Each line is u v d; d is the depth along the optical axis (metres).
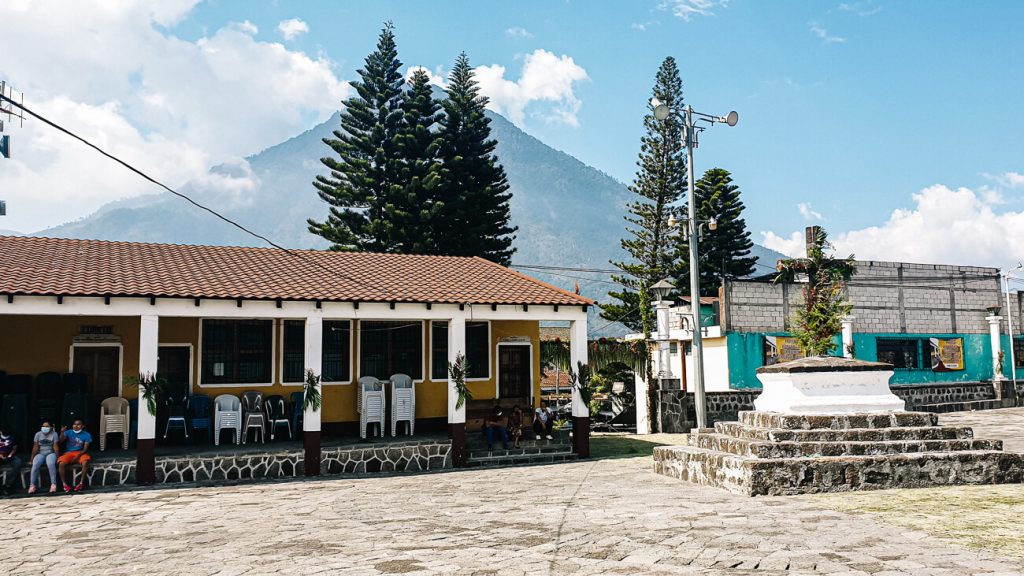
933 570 5.48
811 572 5.52
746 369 24.84
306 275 16.66
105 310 13.21
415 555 6.51
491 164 37.75
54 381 14.86
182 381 15.91
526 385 18.89
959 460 9.91
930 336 28.34
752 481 9.40
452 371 15.98
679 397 22.00
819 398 10.65
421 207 35.25
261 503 10.76
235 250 18.75
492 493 10.91
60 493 12.40
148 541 7.91
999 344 28.78
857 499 8.87
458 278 18.20
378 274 17.72
